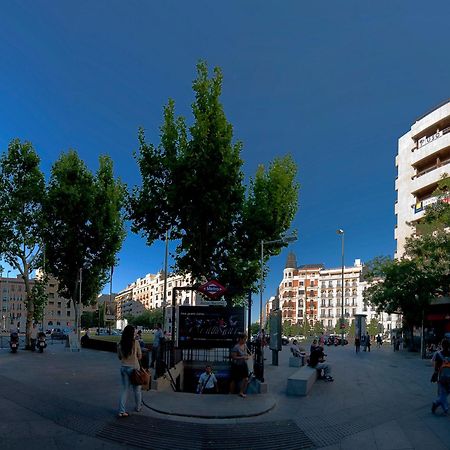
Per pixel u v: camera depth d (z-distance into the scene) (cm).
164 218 2333
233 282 2417
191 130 2156
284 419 933
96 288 3641
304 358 2186
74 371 1606
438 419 967
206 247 2338
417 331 4122
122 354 907
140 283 18688
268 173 2572
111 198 3359
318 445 777
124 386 903
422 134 4394
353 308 12838
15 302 12588
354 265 13225
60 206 3098
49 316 12575
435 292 3234
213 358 2033
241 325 1942
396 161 4841
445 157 4159
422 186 4203
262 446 762
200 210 2198
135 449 722
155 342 1834
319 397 1214
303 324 12788
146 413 927
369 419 959
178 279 13425
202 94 2177
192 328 1938
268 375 1720
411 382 1585
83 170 3262
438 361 1055
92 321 11731
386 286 3519
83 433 787
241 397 1117
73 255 3294
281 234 2397
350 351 3822
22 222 2758
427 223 2995
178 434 804
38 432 777
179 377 1716
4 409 924
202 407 984
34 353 2477
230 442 775
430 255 3023
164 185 2273
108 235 3362
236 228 2459
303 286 14162
